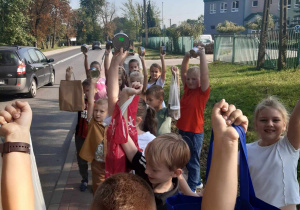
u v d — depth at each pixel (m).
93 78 3.71
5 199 1.18
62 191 4.48
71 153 6.05
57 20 59.91
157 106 4.00
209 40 34.34
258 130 2.46
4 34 24.03
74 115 9.11
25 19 26.80
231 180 1.17
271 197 2.32
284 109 2.42
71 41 82.25
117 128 2.09
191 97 4.05
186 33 34.09
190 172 4.12
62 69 21.61
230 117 1.27
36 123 8.33
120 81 5.25
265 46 16.11
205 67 3.87
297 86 9.77
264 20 15.92
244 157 1.34
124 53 2.38
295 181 2.35
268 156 2.37
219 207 1.17
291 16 49.16
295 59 14.41
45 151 6.29
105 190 1.29
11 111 1.33
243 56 19.61
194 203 1.47
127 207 1.21
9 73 10.63
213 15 59.38
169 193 1.88
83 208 4.02
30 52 12.09
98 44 45.50
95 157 3.63
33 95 11.68
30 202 1.21
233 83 11.67
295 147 2.33
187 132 4.06
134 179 1.34
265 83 10.87
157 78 5.35
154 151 1.83
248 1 54.56
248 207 1.36
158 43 43.78
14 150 1.23
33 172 1.51
